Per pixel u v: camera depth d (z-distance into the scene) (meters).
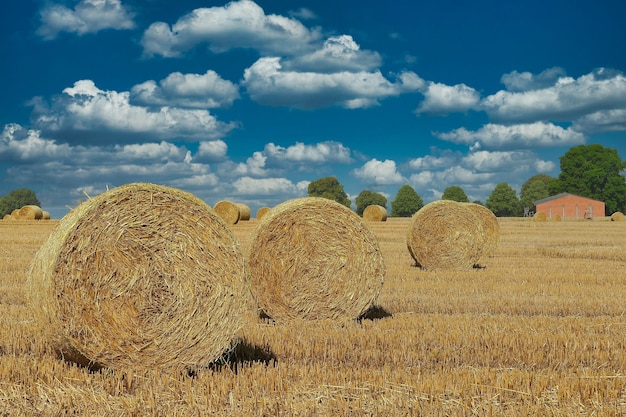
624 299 13.01
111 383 7.10
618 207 103.31
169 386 7.03
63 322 7.35
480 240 18.56
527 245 28.09
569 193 103.69
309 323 10.88
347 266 11.41
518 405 6.42
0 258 19.72
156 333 7.63
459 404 6.35
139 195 7.75
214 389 6.79
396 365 8.03
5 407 6.30
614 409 6.16
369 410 6.23
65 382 6.98
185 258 7.82
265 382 6.94
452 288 14.46
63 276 7.36
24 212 47.28
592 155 103.69
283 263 11.14
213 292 7.91
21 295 12.84
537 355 8.24
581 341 9.04
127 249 7.62
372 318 11.53
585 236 33.91
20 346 8.55
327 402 6.44
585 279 16.14
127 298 7.57
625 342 9.00
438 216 18.45
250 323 10.49
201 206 8.00
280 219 11.16
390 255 22.53
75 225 7.43
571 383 6.88
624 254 22.62
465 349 8.65
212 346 7.83
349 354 8.52
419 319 10.73
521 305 12.38
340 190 120.69
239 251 8.11
